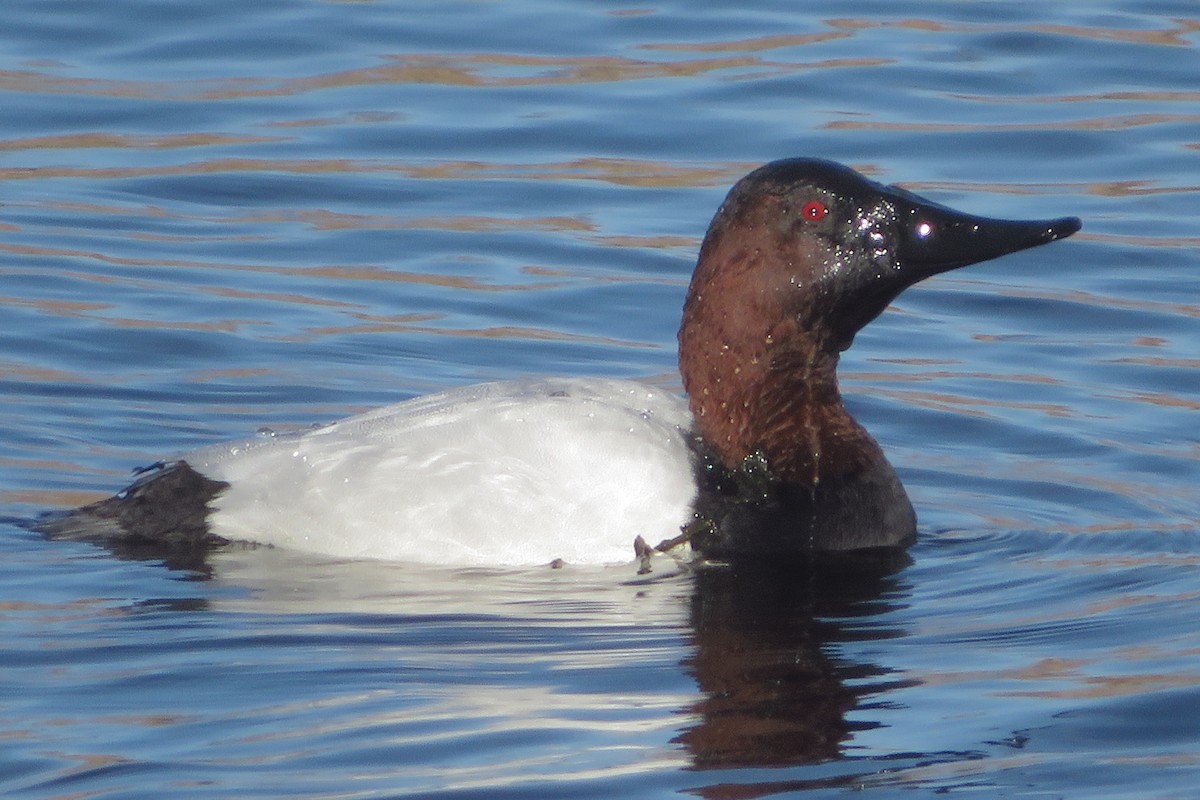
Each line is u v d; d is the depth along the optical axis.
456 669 8.83
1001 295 15.41
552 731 8.16
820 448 10.83
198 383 13.17
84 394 12.86
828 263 10.59
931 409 13.23
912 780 7.75
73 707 8.37
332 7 21.03
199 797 7.50
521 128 18.06
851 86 18.97
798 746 8.05
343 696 8.51
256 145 17.67
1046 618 9.67
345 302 14.79
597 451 10.24
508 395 10.63
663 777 7.73
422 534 10.14
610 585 9.98
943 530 11.23
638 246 15.92
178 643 9.09
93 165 17.17
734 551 10.38
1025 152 17.62
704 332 10.76
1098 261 15.80
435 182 17.03
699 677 8.77
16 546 10.37
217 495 10.41
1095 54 19.86
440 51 19.95
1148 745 8.07
